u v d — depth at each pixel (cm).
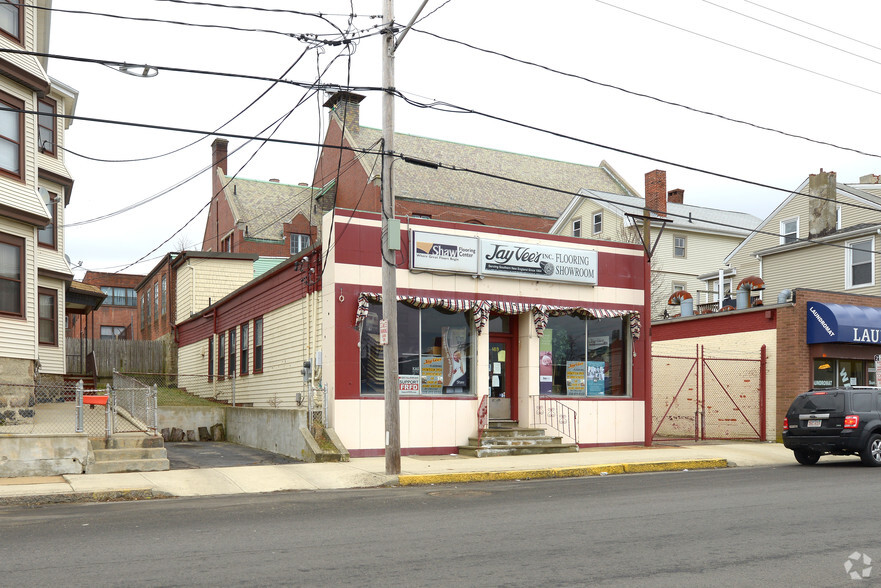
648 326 2180
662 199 3750
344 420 1773
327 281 1828
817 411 1738
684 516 1004
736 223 4491
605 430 2094
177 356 3606
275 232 4803
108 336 5669
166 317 3838
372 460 1703
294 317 2092
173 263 3659
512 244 1986
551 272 2031
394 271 1545
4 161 1927
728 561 747
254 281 2411
